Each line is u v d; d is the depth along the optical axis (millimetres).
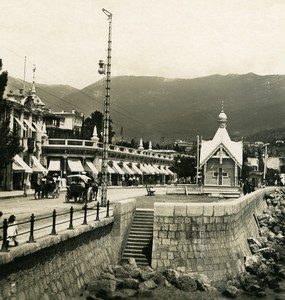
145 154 96250
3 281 13141
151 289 21438
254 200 45344
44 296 15539
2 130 30125
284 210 61625
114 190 61906
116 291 20250
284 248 36688
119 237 24547
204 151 66125
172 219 24922
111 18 32312
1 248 13430
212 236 25688
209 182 64562
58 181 44188
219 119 67438
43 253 15828
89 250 20828
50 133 89938
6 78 29172
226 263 25641
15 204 33875
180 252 24578
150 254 25016
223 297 21938
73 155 69875
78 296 18125
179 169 102938
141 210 28297
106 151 32281
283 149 181500
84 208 20484
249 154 125938
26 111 57594
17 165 53094
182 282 22141
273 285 24984
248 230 35500
